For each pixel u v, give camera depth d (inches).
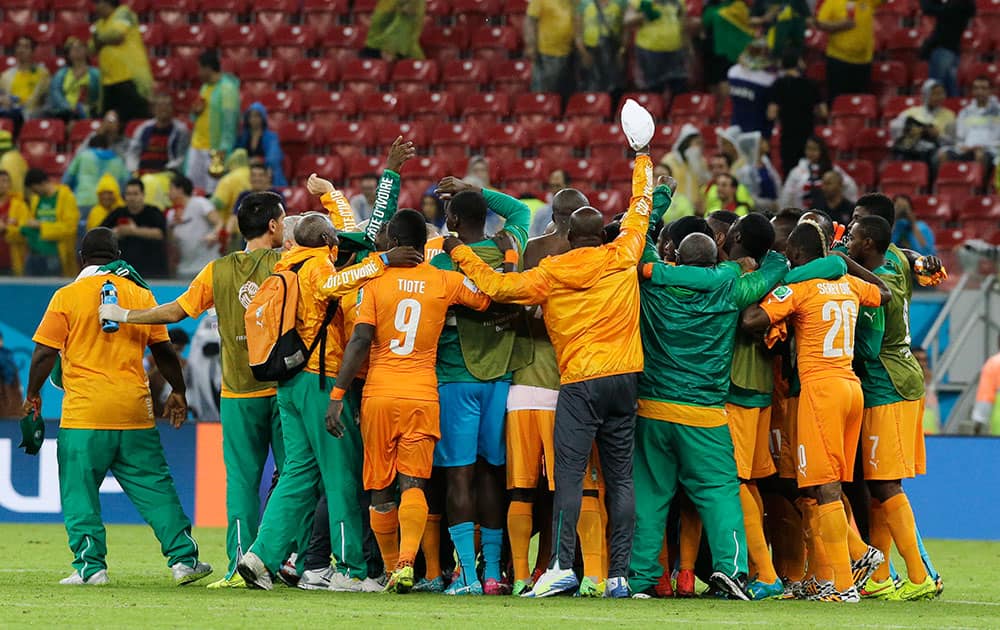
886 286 1221.1
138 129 2704.2
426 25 3075.8
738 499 1180.5
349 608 1051.3
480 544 1270.9
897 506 1229.7
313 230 1189.7
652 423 1184.2
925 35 2891.2
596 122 2827.3
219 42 3120.1
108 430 1234.0
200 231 2218.3
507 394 1190.3
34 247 2265.0
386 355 1154.7
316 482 1189.7
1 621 965.8
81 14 3233.3
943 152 2625.5
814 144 2450.8
